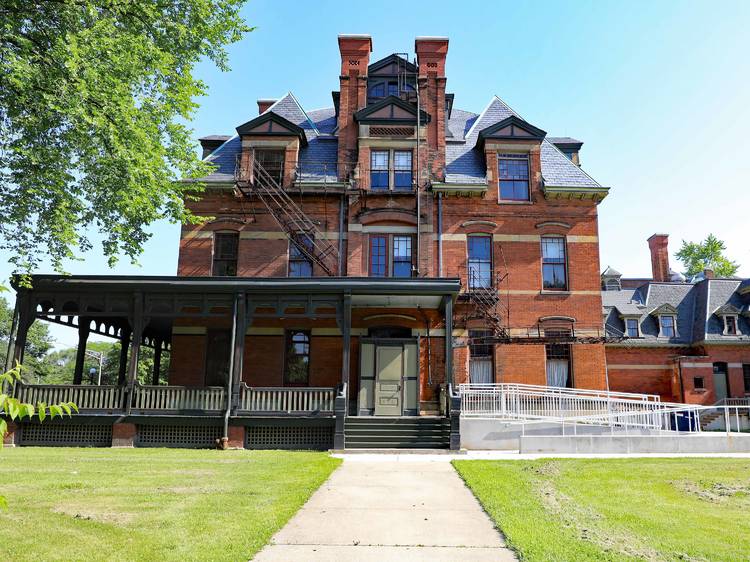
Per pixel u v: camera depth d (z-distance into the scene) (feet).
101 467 40.52
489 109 90.12
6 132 52.65
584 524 25.41
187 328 71.87
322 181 77.36
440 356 71.72
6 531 23.20
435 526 25.41
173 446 57.57
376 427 58.03
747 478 37.88
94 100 49.65
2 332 184.85
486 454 53.31
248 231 75.82
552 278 76.54
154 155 54.90
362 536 23.80
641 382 104.73
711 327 105.09
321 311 72.38
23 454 48.42
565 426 62.85
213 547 21.40
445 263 75.51
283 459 46.03
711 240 190.49
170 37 58.03
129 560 19.93
